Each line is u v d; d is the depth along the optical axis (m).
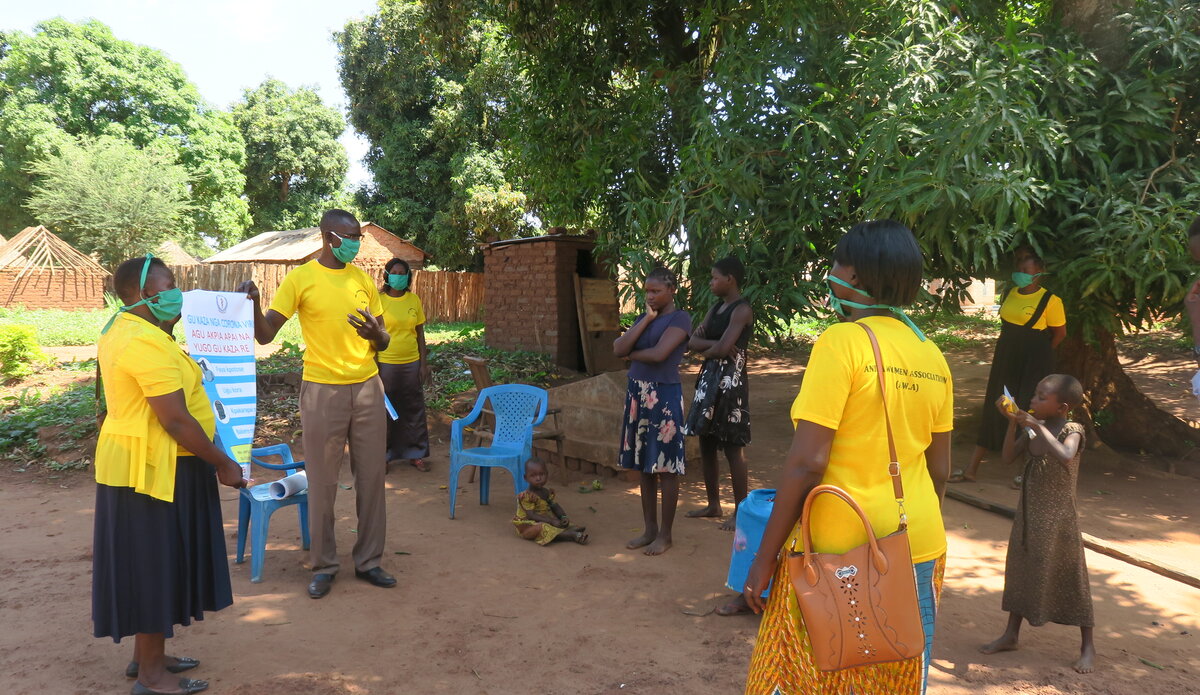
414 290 23.64
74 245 30.02
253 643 3.68
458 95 27.44
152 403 2.98
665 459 4.90
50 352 14.38
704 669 3.44
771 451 8.16
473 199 26.25
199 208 33.84
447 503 6.21
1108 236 5.44
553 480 6.89
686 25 9.47
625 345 4.90
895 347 2.06
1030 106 4.99
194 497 3.23
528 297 13.18
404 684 3.30
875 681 1.99
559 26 9.71
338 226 4.31
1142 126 5.69
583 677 3.36
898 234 2.11
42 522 5.61
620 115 9.15
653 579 4.53
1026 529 3.52
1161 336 14.59
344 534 5.40
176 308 3.17
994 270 6.86
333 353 4.32
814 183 5.79
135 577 3.06
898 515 2.01
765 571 2.04
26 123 31.20
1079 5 6.22
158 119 34.31
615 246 8.80
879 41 5.65
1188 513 5.98
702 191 6.38
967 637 3.82
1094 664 3.50
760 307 6.02
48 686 3.25
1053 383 3.52
